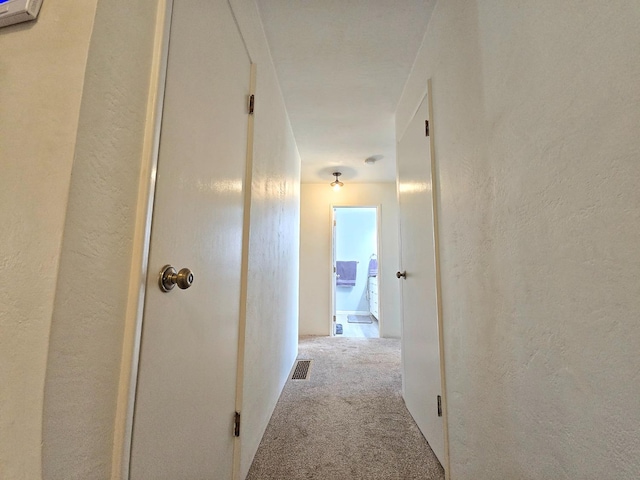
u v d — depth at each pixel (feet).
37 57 1.67
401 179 7.36
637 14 1.68
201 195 2.98
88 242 1.65
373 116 8.56
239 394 4.09
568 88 2.17
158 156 2.22
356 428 5.79
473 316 3.65
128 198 1.94
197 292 2.91
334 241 15.03
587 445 2.01
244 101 4.36
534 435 2.55
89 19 1.67
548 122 2.37
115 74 1.83
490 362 3.27
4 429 1.46
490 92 3.27
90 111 1.65
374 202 14.96
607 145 1.86
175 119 2.47
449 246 4.38
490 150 3.26
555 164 2.30
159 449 2.28
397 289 14.30
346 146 10.68
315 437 5.48
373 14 5.16
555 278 2.31
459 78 4.06
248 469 4.51
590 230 1.99
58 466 1.48
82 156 1.60
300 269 14.69
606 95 1.86
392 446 5.19
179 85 2.53
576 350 2.11
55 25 1.69
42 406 1.43
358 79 6.91
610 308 1.85
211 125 3.22
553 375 2.33
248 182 4.48
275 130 6.61
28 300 1.50
